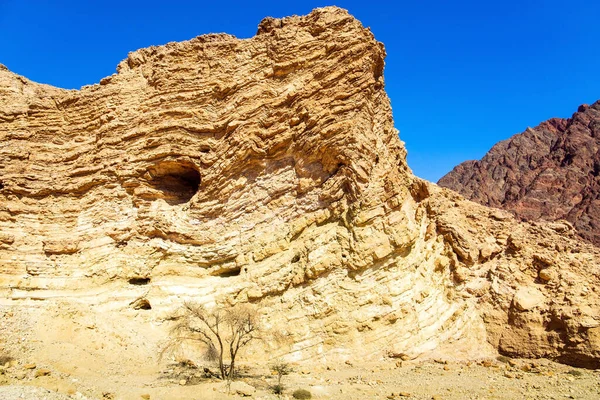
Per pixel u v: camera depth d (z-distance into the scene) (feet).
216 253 93.40
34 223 97.35
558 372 73.26
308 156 92.32
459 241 93.71
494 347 83.92
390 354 78.64
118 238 96.27
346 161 88.69
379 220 85.35
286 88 96.17
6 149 100.37
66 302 82.89
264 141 95.61
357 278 82.58
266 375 70.08
